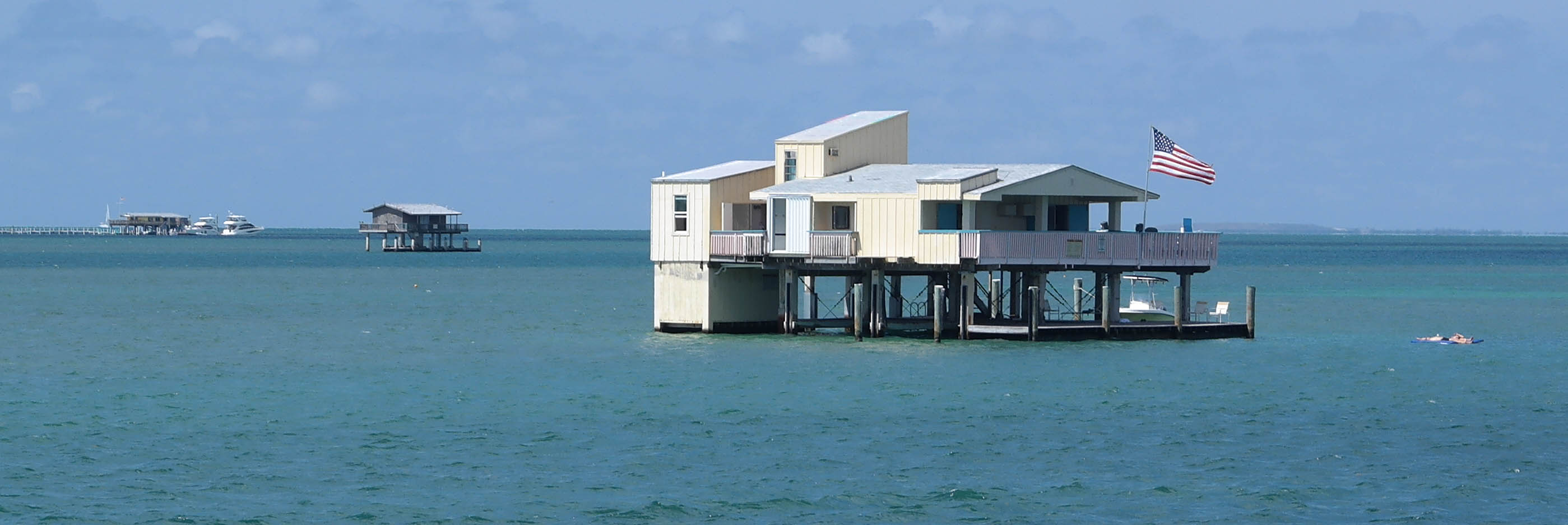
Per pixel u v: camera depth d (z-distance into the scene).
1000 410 155.62
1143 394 166.38
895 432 144.12
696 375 180.38
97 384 176.12
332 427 146.12
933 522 112.56
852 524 112.00
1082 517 113.75
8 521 109.88
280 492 119.50
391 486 121.75
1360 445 137.88
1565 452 135.00
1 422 147.75
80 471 125.75
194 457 131.75
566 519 112.56
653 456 133.00
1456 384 176.62
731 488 121.75
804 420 150.00
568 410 156.25
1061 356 195.12
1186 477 125.56
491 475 125.69
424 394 168.00
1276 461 131.38
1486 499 117.88
